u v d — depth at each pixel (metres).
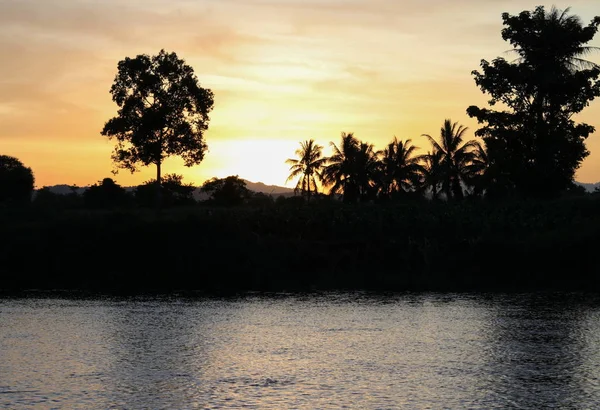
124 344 36.03
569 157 74.69
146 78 76.69
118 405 24.94
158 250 68.75
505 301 53.00
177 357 32.91
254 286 64.25
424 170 96.69
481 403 25.16
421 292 59.22
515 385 27.58
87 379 28.61
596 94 74.56
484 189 86.44
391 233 69.88
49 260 68.94
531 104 76.75
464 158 95.06
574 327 40.81
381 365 31.14
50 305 51.56
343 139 100.31
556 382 28.03
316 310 48.53
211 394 26.34
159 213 76.38
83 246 69.62
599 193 81.62
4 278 67.69
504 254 64.50
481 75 77.88
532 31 76.44
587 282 61.28
